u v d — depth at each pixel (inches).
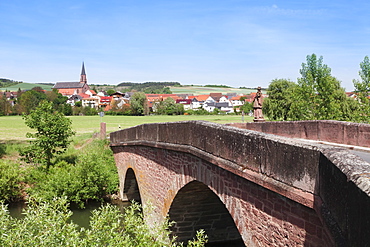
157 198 539.8
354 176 136.6
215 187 334.3
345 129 482.0
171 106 4323.3
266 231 250.8
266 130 648.4
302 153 203.0
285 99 1807.3
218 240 554.6
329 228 160.1
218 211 525.7
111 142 882.8
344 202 145.5
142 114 4173.2
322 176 180.5
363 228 121.2
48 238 280.4
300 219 213.8
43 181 828.0
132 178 804.6
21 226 289.7
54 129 930.1
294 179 211.0
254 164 257.3
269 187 232.5
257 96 721.0
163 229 354.3
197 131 372.5
